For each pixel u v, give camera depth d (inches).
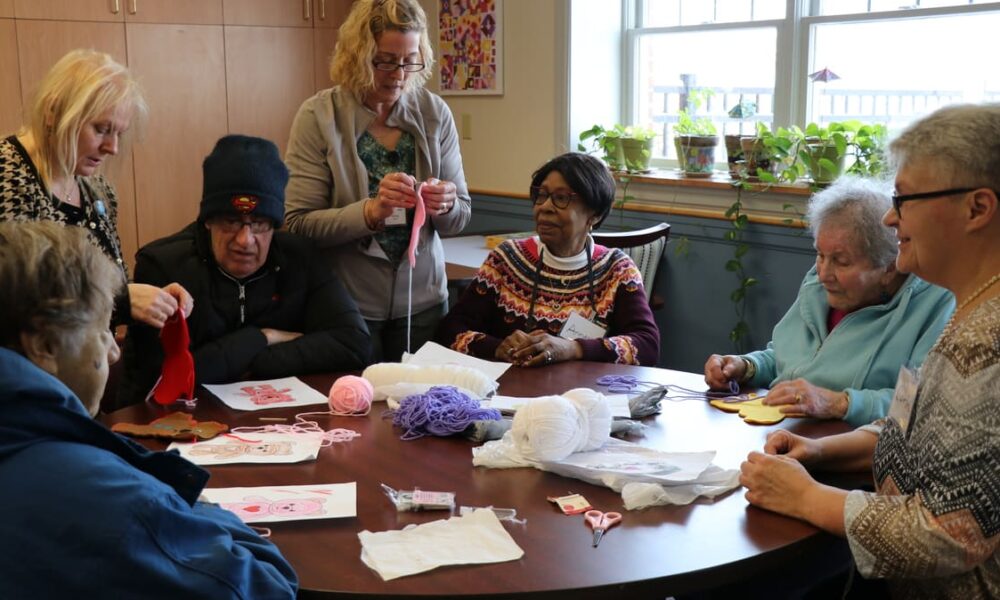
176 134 182.2
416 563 51.9
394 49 98.4
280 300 92.7
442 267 111.5
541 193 100.3
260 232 87.4
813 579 73.4
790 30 150.6
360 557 53.1
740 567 53.2
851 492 57.1
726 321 155.1
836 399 76.3
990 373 50.7
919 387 56.2
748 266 150.3
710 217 153.0
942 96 136.1
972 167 52.3
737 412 78.9
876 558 53.6
